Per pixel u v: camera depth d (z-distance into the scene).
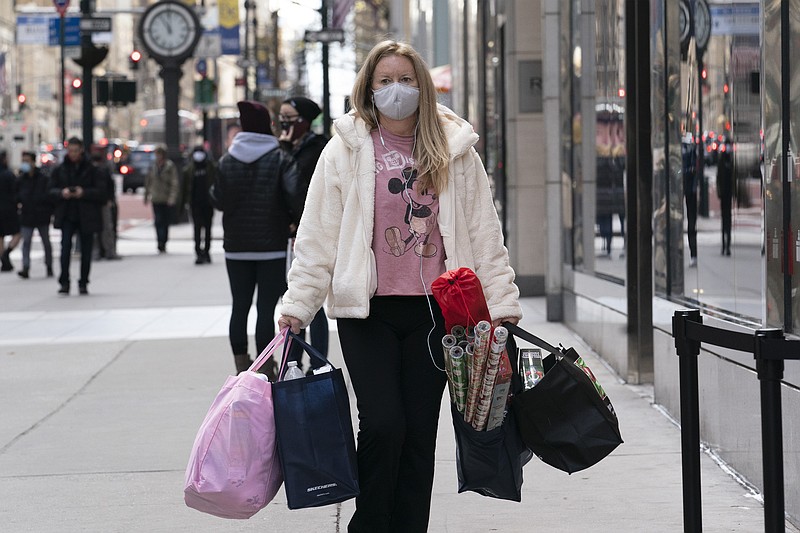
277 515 16.25
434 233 12.27
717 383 18.47
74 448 20.44
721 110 18.98
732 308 18.47
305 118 24.98
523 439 12.12
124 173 93.62
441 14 95.62
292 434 11.73
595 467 18.30
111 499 17.12
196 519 16.05
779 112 15.87
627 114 24.98
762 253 16.41
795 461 14.82
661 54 22.94
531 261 42.62
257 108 23.73
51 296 46.34
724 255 18.89
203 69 127.62
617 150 26.62
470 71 61.22
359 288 12.02
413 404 12.24
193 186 60.16
